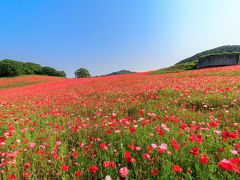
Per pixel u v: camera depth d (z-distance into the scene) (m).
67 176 3.26
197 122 5.46
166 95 9.62
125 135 4.62
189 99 8.13
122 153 3.77
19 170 3.67
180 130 4.51
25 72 88.81
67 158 3.98
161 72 41.47
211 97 7.96
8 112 9.84
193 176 2.97
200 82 12.70
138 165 3.43
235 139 3.94
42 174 3.56
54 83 37.78
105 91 14.88
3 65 76.19
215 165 2.96
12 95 21.27
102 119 6.73
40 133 5.62
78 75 89.44
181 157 3.30
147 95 10.24
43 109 10.34
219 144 3.67
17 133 5.73
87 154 4.05
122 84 19.86
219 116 5.80
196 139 3.51
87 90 17.83
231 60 37.50
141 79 22.84
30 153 4.25
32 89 29.08
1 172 3.42
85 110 9.19
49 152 4.21
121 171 2.64
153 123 5.43
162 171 3.01
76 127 5.79
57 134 5.45
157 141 4.03
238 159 2.52
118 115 7.23
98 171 3.43
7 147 4.73
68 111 9.38
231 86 10.29
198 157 3.10
